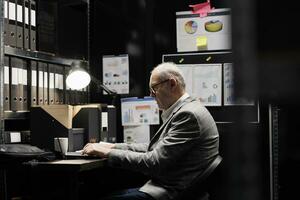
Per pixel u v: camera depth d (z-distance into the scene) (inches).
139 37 109.3
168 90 76.2
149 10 107.5
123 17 111.0
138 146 82.6
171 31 105.7
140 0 109.3
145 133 106.3
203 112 71.8
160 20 106.8
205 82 100.7
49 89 91.9
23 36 83.1
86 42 110.3
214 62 100.6
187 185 68.1
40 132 82.8
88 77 91.7
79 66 93.1
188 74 102.4
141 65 109.0
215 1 101.3
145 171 69.7
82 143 85.4
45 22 90.5
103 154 72.0
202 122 70.2
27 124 91.0
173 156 68.3
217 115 98.6
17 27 81.3
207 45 101.4
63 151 78.3
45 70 90.6
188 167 69.4
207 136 70.4
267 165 75.1
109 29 112.6
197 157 69.4
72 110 85.4
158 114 105.6
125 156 70.4
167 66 78.2
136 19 109.6
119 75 110.9
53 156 72.3
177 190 69.0
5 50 76.2
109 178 99.1
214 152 71.5
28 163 67.9
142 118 106.7
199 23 102.4
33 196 85.7
